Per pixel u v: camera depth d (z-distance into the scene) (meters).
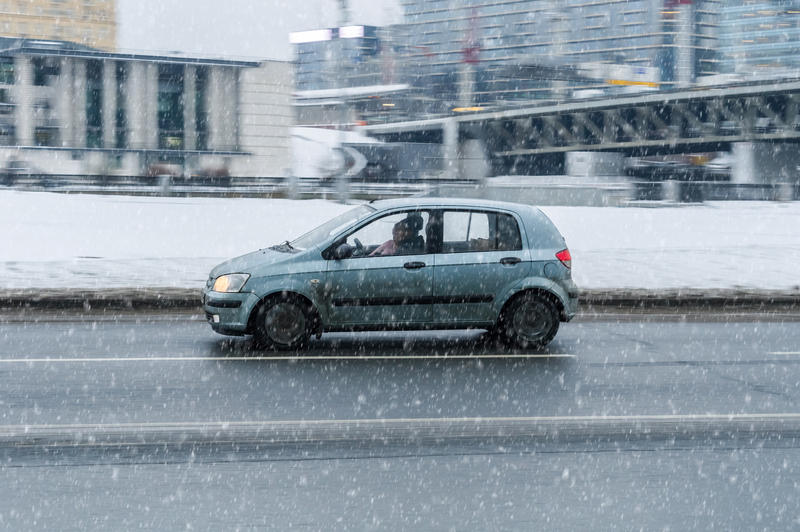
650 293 15.92
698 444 7.28
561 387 9.32
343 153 55.12
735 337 12.71
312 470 6.49
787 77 91.75
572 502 5.90
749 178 95.50
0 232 24.84
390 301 11.14
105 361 10.39
